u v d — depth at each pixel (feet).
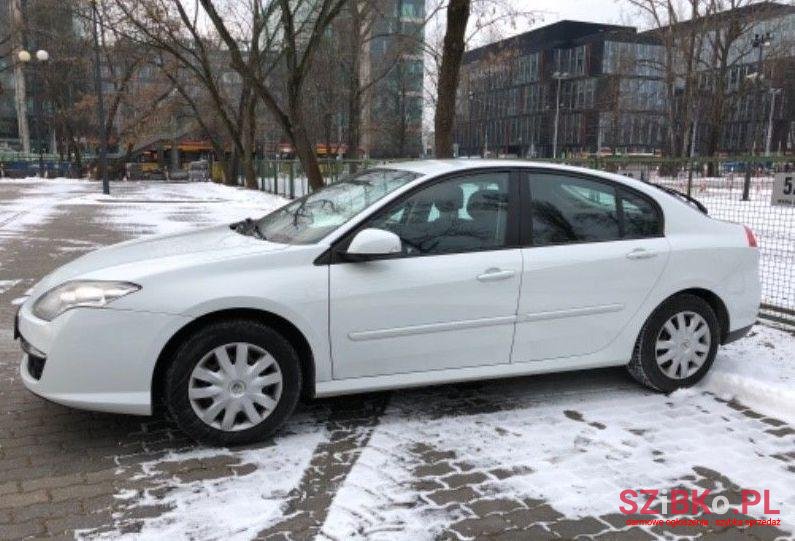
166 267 12.62
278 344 12.89
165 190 103.40
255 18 74.49
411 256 13.70
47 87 160.04
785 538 10.41
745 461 12.81
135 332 12.17
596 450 13.12
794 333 20.70
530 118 275.80
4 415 14.42
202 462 12.38
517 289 14.30
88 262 13.88
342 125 156.97
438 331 13.85
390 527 10.41
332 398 15.55
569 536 10.33
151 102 139.13
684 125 120.67
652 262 15.43
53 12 118.83
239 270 12.76
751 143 197.98
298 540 10.03
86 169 177.17
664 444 13.44
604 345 15.35
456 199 14.33
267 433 13.07
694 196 27.14
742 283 16.53
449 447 13.14
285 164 85.76
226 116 107.34
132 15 87.71
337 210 14.60
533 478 12.01
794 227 29.91
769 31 131.85
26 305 13.44
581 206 15.30
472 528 10.45
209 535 10.11
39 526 10.28
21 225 48.65
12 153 211.00
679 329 15.94
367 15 93.66
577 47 254.68
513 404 15.38
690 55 113.09
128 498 11.12
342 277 13.17
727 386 16.08
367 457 12.66
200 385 12.66
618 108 191.93
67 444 13.08
